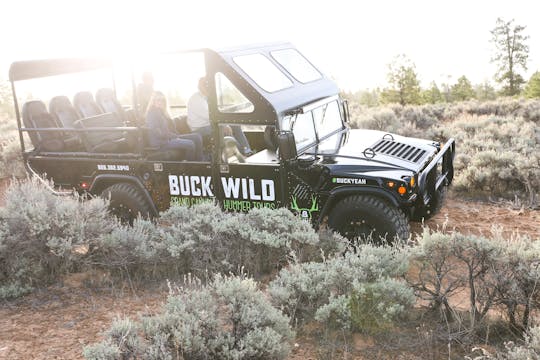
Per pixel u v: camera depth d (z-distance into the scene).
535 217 8.02
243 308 3.98
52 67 8.02
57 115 8.05
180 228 6.06
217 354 3.76
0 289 5.38
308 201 6.23
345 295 4.60
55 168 7.75
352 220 6.05
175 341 3.69
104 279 5.80
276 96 6.12
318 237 5.70
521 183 9.51
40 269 5.72
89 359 3.48
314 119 6.90
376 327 4.41
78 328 4.67
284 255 5.80
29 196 6.26
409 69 45.41
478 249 4.38
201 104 7.38
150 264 5.94
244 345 3.76
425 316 4.65
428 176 6.54
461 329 4.34
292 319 4.57
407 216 6.42
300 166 6.13
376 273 4.69
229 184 6.55
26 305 5.21
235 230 5.82
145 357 3.51
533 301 4.28
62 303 5.23
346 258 4.98
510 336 4.23
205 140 7.49
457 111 22.12
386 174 5.92
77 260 5.91
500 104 22.25
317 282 4.75
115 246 5.91
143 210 7.14
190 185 6.83
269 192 6.36
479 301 4.51
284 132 5.76
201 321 3.88
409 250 5.24
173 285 5.62
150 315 4.65
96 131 7.48
